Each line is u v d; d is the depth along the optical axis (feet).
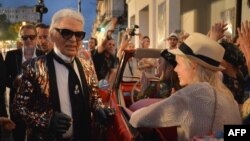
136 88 14.80
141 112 7.90
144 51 13.87
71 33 9.00
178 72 8.14
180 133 7.73
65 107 9.04
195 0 37.50
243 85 9.64
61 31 8.96
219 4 31.24
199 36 7.92
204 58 7.64
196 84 7.57
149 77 14.16
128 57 13.94
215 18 32.30
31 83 8.96
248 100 7.95
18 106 9.01
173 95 7.66
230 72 9.80
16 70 14.33
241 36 8.86
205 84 7.58
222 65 9.78
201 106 7.38
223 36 12.12
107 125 10.65
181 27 41.34
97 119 10.23
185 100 7.45
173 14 37.73
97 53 22.18
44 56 9.23
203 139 6.94
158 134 8.88
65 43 9.07
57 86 8.99
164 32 39.99
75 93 9.12
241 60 9.70
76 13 9.30
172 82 12.24
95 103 9.93
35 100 8.98
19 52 14.60
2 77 12.95
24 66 9.17
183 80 8.04
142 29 58.18
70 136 9.20
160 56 12.84
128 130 9.32
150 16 48.57
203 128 7.32
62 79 9.11
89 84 9.66
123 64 13.92
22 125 12.39
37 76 8.92
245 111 7.80
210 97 7.43
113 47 22.25
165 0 39.50
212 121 7.32
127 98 14.56
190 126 7.36
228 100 7.72
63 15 9.12
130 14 69.31
